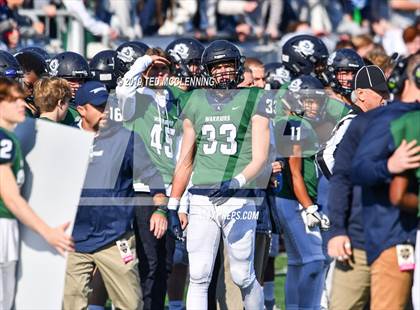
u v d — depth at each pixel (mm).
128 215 23391
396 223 20547
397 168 20016
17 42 40406
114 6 44656
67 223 21141
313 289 26141
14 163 20750
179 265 26594
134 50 27094
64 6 44594
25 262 21266
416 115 20375
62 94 23750
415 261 20547
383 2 51656
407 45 42188
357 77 24141
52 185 21219
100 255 23359
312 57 30312
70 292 23484
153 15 45625
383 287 20641
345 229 21156
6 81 20984
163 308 25125
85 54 43625
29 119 21266
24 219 20594
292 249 26031
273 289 28672
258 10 46906
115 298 23531
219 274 24734
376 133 20406
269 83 30656
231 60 23688
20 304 21297
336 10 50469
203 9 46281
